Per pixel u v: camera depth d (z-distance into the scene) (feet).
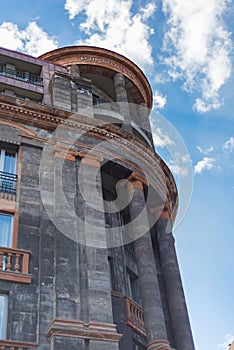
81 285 57.62
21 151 69.00
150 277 67.82
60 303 54.34
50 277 57.26
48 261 58.59
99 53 96.37
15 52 87.71
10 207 62.39
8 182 65.16
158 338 61.26
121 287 68.90
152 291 66.18
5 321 52.49
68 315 53.57
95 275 58.85
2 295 54.29
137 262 70.74
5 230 60.75
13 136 69.62
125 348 61.52
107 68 95.76
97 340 52.08
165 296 75.97
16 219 61.41
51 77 85.40
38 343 51.13
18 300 53.93
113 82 98.27
